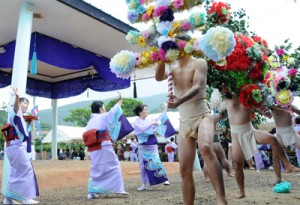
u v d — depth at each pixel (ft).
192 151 9.81
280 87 14.28
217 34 8.18
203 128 9.30
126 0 10.41
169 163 39.14
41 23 28.19
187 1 9.34
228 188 18.54
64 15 26.63
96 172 17.47
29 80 45.55
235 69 11.69
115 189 17.37
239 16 13.08
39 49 30.60
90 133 17.71
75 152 76.84
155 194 18.30
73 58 33.86
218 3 10.98
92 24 28.89
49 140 80.48
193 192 9.91
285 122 18.15
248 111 13.58
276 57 15.24
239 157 13.78
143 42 9.94
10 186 15.14
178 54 9.09
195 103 9.59
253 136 13.61
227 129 16.42
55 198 17.72
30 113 16.70
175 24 9.34
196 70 9.56
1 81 42.57
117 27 29.40
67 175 26.03
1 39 32.35
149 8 9.71
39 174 24.22
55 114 48.37
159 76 10.51
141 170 21.30
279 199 13.51
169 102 8.76
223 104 14.74
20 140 15.12
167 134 22.47
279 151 13.55
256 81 12.59
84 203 15.47
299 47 15.65
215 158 9.12
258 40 12.66
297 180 22.90
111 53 36.68
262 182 22.00
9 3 23.95
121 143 68.28
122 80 38.42
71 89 46.91
